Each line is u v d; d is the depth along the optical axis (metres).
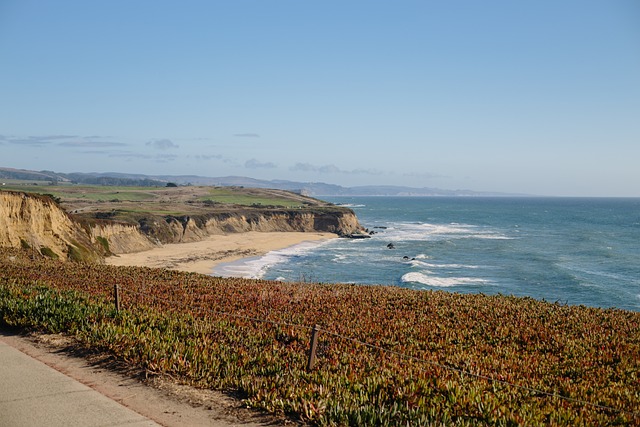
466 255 90.31
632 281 64.81
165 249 86.62
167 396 10.75
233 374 12.02
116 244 77.25
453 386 11.56
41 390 10.73
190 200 173.00
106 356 13.23
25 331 15.67
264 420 9.75
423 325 18.94
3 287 20.03
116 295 17.38
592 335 18.66
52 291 19.88
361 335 17.05
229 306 20.77
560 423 10.15
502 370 13.85
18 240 49.34
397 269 72.31
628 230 152.50
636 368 14.87
